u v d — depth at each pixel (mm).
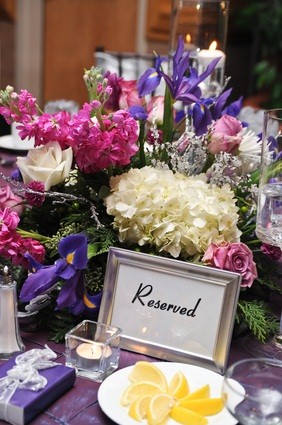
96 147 1003
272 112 976
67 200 1076
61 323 1015
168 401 796
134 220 1009
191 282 945
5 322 939
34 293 942
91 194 1095
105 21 3885
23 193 1110
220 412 798
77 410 829
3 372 858
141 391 818
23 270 1075
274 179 972
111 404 805
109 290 983
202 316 935
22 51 3852
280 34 3756
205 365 923
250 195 1146
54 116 1048
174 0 1582
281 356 987
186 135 1161
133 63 2518
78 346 908
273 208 973
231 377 776
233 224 1031
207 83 1493
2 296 934
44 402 820
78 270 951
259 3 3861
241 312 1013
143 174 1036
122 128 1008
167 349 945
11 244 983
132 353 966
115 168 1085
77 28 3863
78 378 897
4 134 2244
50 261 1075
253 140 1170
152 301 964
